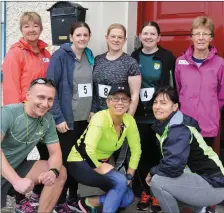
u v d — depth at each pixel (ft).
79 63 11.30
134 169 10.87
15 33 15.25
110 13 13.47
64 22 12.78
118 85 10.74
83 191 12.80
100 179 10.21
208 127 11.06
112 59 11.41
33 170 10.07
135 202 12.38
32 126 9.71
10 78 10.93
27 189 9.12
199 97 11.07
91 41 13.34
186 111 11.17
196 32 10.92
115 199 10.07
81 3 13.34
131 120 10.82
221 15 13.42
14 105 9.63
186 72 11.28
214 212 11.05
